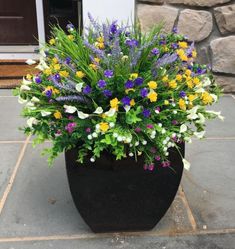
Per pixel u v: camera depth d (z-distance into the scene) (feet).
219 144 10.94
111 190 6.93
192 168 9.71
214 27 14.10
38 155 10.25
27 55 16.72
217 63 14.42
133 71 6.60
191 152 10.49
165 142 6.31
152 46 7.16
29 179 9.20
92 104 6.49
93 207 7.12
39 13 16.65
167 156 6.79
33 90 7.11
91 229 7.48
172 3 13.83
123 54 7.21
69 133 6.51
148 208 7.22
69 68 6.79
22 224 7.76
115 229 7.47
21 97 7.09
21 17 16.85
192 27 14.07
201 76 7.54
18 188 8.86
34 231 7.58
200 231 7.62
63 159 10.05
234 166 9.84
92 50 6.78
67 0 16.48
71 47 7.18
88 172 6.75
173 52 7.53
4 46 17.22
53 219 7.90
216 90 7.85
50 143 10.85
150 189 7.00
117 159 6.38
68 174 6.89
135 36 7.68
